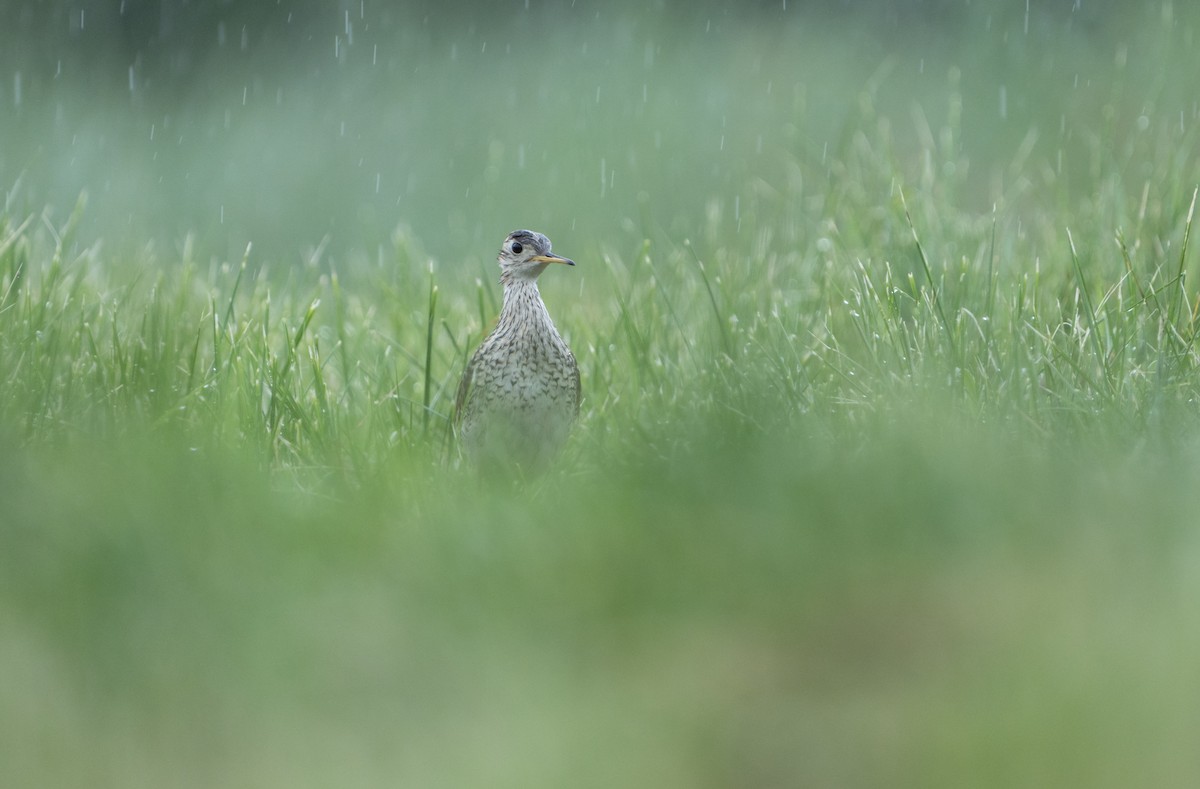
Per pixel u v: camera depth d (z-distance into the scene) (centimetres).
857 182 1539
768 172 2483
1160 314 1088
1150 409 957
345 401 1222
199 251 1684
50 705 649
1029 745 567
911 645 671
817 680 649
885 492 810
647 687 659
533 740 614
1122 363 1028
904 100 2602
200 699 654
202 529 787
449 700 653
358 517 840
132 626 700
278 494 905
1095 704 575
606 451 1035
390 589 745
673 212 2392
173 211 2717
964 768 567
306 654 684
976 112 2317
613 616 725
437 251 2494
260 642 684
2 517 788
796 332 1217
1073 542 748
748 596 732
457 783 589
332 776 600
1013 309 1132
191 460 902
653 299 1402
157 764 615
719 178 2505
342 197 2783
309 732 629
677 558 761
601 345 1305
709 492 840
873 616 701
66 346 1151
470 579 752
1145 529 747
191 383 1087
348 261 2275
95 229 2323
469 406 1129
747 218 1662
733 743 607
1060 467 853
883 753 588
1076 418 940
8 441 936
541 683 656
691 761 597
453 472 1041
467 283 1686
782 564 748
